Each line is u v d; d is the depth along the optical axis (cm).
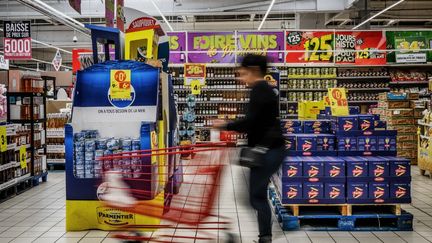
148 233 427
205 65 1150
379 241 417
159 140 470
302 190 461
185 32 1310
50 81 1575
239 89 1277
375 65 1283
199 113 1306
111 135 461
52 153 935
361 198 459
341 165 461
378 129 512
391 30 1301
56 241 421
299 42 1303
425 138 821
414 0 1841
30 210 559
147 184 412
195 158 334
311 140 511
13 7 1672
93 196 449
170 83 590
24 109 731
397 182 459
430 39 1305
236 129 355
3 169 618
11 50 1359
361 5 1631
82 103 473
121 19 664
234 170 824
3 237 438
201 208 309
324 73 1273
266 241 356
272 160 350
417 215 523
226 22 2411
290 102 1274
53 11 1444
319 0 1642
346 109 560
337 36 1298
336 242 413
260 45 1305
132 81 473
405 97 991
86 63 703
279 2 1636
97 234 441
